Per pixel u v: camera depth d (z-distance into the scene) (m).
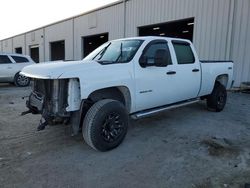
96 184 2.91
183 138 4.43
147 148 3.97
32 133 4.66
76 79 3.55
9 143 4.15
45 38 27.19
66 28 22.81
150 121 5.51
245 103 7.69
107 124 3.75
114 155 3.70
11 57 11.84
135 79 4.17
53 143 4.16
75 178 3.04
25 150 3.87
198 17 11.68
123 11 15.90
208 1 11.19
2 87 11.84
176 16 12.73
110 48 4.81
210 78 6.00
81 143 4.16
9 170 3.22
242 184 2.90
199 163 3.44
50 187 2.84
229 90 10.15
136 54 4.27
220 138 4.42
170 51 4.90
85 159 3.56
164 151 3.86
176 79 4.96
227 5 10.46
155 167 3.33
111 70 3.85
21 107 7.04
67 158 3.59
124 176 3.10
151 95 4.50
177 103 5.39
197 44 11.87
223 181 2.97
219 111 6.46
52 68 3.51
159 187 2.86
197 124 5.30
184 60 5.29
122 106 3.94
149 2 14.10
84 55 21.22
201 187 2.85
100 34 18.66
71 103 3.54
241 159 3.56
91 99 3.88
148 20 14.27
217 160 3.53
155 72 4.50
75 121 3.67
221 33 10.80
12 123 5.32
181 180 3.00
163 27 16.31
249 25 9.84
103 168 3.30
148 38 4.63
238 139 4.40
